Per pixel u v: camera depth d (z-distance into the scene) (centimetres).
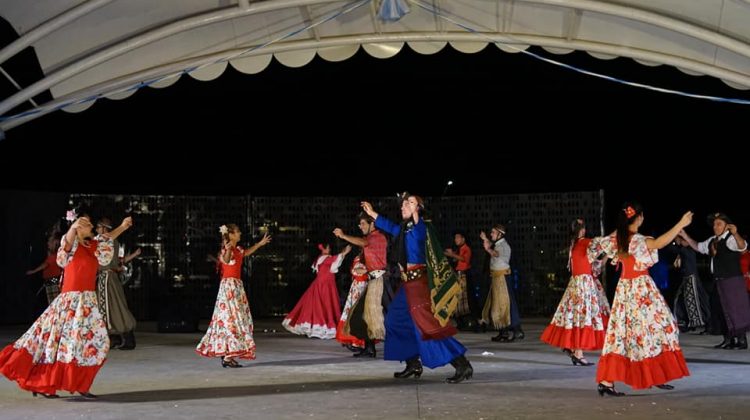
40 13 909
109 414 620
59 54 970
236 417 603
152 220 1703
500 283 1193
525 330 1386
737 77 942
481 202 1739
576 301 907
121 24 946
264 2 913
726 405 636
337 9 958
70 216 694
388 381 790
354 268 1075
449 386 750
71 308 688
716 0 855
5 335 1329
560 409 621
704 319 1298
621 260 691
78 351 682
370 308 964
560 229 1695
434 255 757
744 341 1065
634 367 675
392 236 780
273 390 738
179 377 832
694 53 944
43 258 1608
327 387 753
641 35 941
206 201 1725
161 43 983
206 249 1723
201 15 929
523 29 967
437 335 762
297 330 1290
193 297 1712
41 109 995
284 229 1748
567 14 932
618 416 590
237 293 921
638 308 678
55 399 694
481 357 984
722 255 1062
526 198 1717
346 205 1764
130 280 1694
